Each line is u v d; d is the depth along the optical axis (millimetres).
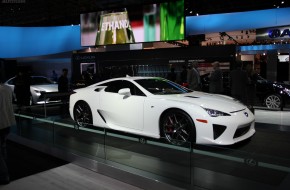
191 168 3133
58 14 15453
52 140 5031
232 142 4102
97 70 14789
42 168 4078
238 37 14570
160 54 12922
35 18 16281
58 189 3355
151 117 4605
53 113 8508
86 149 4477
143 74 13414
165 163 3436
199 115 4086
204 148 3090
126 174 3480
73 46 15961
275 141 4871
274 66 14797
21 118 5695
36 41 16172
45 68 19531
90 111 5695
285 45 14180
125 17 12547
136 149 4105
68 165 4180
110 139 4500
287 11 11156
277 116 7566
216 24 12508
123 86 5285
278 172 3303
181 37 11344
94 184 3469
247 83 6949
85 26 13633
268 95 8992
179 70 12391
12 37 15695
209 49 11711
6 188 3422
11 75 15805
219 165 3223
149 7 11977
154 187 3209
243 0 12406
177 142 3322
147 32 12109
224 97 5035
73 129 4945
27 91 8062
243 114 4352
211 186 3020
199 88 7688
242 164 3293
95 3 13617
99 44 13328
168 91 5105
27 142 5230
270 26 11461
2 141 3879
